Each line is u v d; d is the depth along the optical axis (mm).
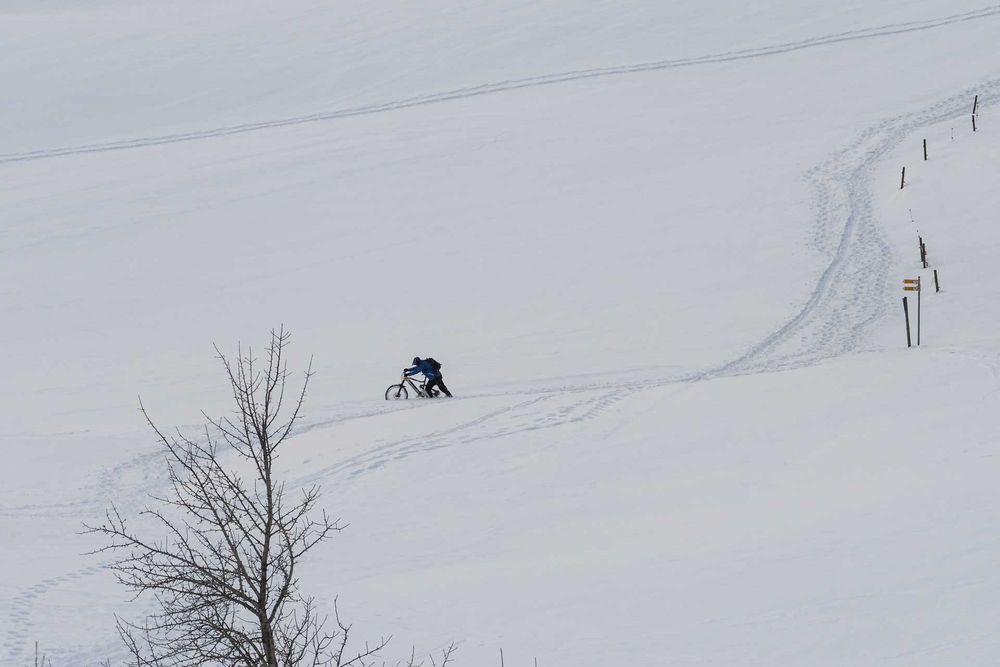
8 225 192750
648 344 111812
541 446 67688
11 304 151500
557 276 142250
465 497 58719
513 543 49094
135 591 41469
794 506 46094
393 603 38500
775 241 147625
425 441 70438
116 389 110250
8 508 60844
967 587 28047
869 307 120125
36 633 35812
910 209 153125
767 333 112625
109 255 171000
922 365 78500
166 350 126375
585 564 41656
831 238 146875
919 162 171625
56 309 148000
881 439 57719
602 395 80812
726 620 30016
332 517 56719
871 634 26000
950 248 136500
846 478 50031
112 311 145375
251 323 134875
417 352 116812
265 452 22812
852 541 36438
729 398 75500
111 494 63594
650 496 54969
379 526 54531
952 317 111938
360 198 188875
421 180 195625
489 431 72062
